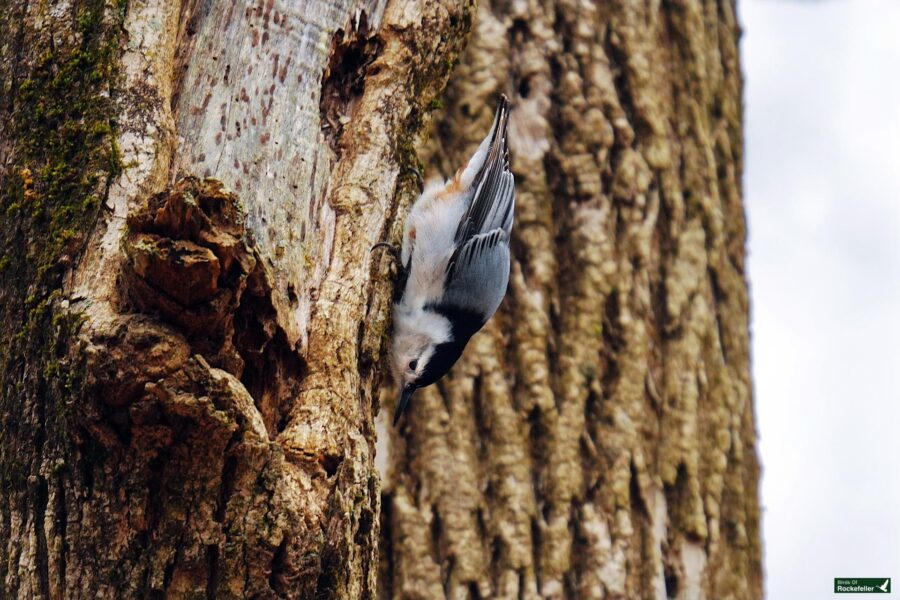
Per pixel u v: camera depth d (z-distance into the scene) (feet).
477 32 36.06
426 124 28.76
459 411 32.60
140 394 18.07
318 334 22.79
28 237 20.76
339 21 26.12
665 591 31.99
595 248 34.30
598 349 33.42
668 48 38.40
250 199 22.75
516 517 31.55
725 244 37.60
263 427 19.17
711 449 34.14
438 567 31.22
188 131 22.95
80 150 21.42
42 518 19.07
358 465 21.61
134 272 18.19
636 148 35.60
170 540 18.66
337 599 20.20
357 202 25.20
